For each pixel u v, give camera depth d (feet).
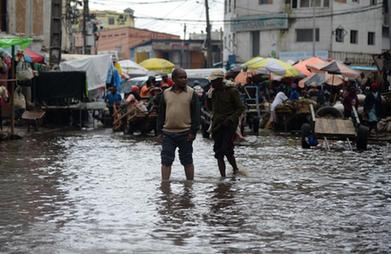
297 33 298.35
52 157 82.48
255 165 75.72
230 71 179.83
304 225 42.27
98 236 38.70
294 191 56.03
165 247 36.17
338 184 60.54
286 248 36.22
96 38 305.73
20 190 55.62
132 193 54.13
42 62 147.23
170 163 61.11
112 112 155.53
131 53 441.27
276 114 141.18
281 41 301.02
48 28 196.13
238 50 317.42
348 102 133.39
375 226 42.22
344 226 42.11
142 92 137.08
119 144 104.17
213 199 51.55
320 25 293.84
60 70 153.28
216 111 65.36
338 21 293.02
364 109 136.46
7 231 39.83
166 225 41.83
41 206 48.21
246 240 38.01
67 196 52.65
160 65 210.18
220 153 64.95
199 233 39.68
